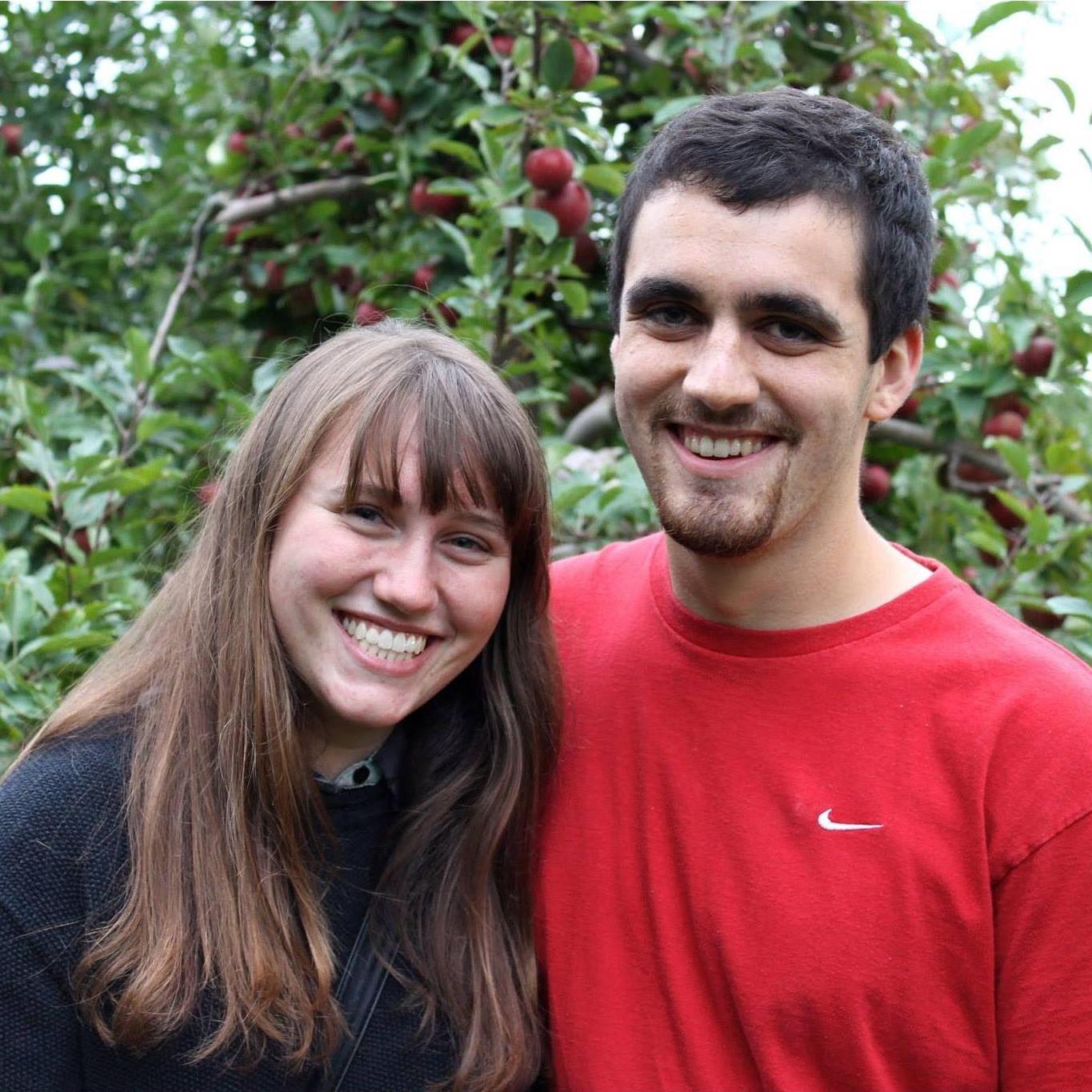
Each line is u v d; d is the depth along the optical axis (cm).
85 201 386
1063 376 261
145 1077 134
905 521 295
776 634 140
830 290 127
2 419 268
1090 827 123
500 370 250
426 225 303
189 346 293
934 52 273
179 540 229
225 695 142
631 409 136
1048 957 124
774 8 261
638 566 165
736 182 125
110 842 137
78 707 149
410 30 296
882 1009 129
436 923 146
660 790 143
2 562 223
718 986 136
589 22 259
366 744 151
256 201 323
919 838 129
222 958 134
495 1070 140
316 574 137
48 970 133
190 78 430
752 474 132
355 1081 139
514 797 150
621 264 143
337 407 137
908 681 134
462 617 142
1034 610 247
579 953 144
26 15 367
